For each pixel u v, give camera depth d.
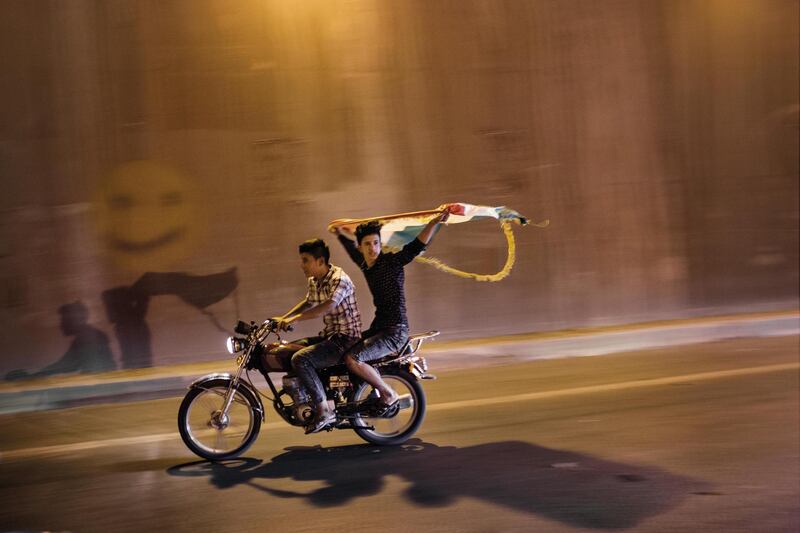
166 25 9.80
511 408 7.96
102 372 9.65
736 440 6.60
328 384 6.65
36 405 8.77
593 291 11.74
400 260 6.69
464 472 5.99
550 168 11.47
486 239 11.21
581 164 11.63
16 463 6.66
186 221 9.96
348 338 6.58
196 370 9.61
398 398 6.66
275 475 6.08
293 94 10.31
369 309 10.70
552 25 11.42
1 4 9.29
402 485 5.75
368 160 10.62
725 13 12.30
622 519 4.96
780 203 12.77
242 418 6.57
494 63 11.16
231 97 10.08
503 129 11.22
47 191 9.48
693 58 12.16
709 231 12.39
